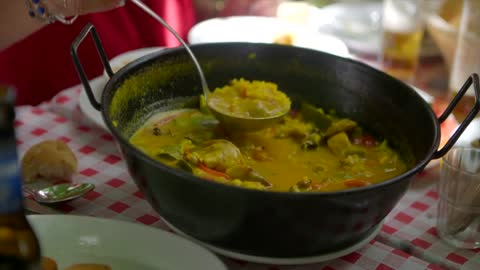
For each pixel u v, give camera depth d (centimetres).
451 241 69
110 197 73
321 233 58
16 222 44
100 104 66
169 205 60
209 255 59
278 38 112
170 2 135
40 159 74
